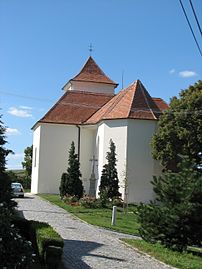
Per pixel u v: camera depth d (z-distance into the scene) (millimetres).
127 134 41375
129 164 41031
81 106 51906
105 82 55781
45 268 11930
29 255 9453
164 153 39562
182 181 19000
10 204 14570
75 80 55312
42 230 13750
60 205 35594
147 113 42125
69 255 15227
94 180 45375
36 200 39406
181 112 39500
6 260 9086
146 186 41031
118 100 45719
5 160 14805
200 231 18422
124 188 38656
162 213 18766
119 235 22219
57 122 49188
